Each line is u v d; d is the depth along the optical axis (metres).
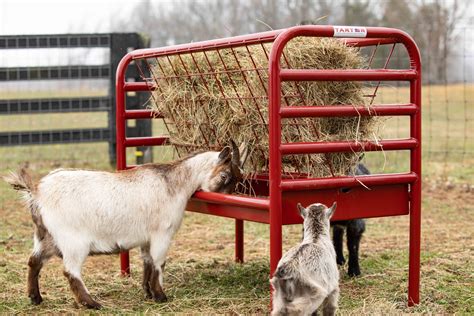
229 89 7.11
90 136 14.95
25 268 8.02
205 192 6.82
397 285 7.27
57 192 6.46
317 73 5.96
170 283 7.49
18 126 21.62
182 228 10.41
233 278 7.64
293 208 6.15
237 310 6.45
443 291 6.98
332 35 6.02
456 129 23.12
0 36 14.29
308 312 5.30
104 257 8.67
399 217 11.24
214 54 7.22
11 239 9.56
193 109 7.52
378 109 6.29
